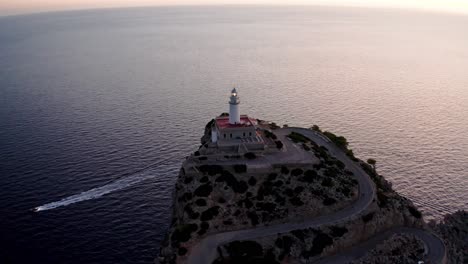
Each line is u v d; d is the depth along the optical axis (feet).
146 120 588.50
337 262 256.93
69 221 331.16
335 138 395.75
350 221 276.21
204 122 581.12
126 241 308.40
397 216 296.92
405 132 544.21
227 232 273.54
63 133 530.68
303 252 259.80
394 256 266.57
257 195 295.28
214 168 311.88
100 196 370.32
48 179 399.24
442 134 540.11
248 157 330.54
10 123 570.05
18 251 293.43
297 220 281.54
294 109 640.99
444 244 283.38
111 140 506.07
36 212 342.03
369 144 497.87
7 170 416.05
